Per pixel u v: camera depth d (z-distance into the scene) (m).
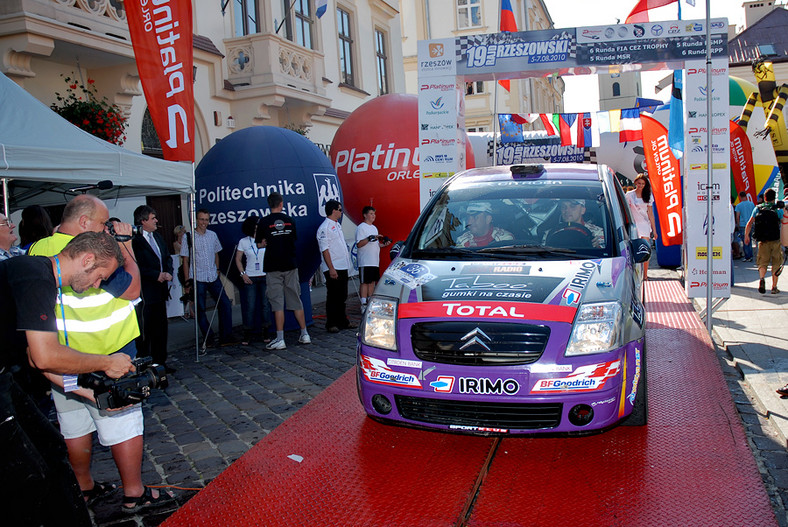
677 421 4.43
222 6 12.88
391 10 21.25
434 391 3.74
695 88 7.08
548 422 3.66
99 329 3.21
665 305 8.68
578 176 5.41
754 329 7.04
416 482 3.73
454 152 7.83
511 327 3.70
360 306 10.89
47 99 9.16
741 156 12.10
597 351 3.66
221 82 12.61
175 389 6.18
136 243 6.40
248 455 4.21
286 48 13.36
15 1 7.88
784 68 27.80
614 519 3.22
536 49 7.38
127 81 9.97
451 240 4.86
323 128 16.73
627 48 7.15
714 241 7.27
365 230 9.62
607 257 4.45
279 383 6.20
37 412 2.65
